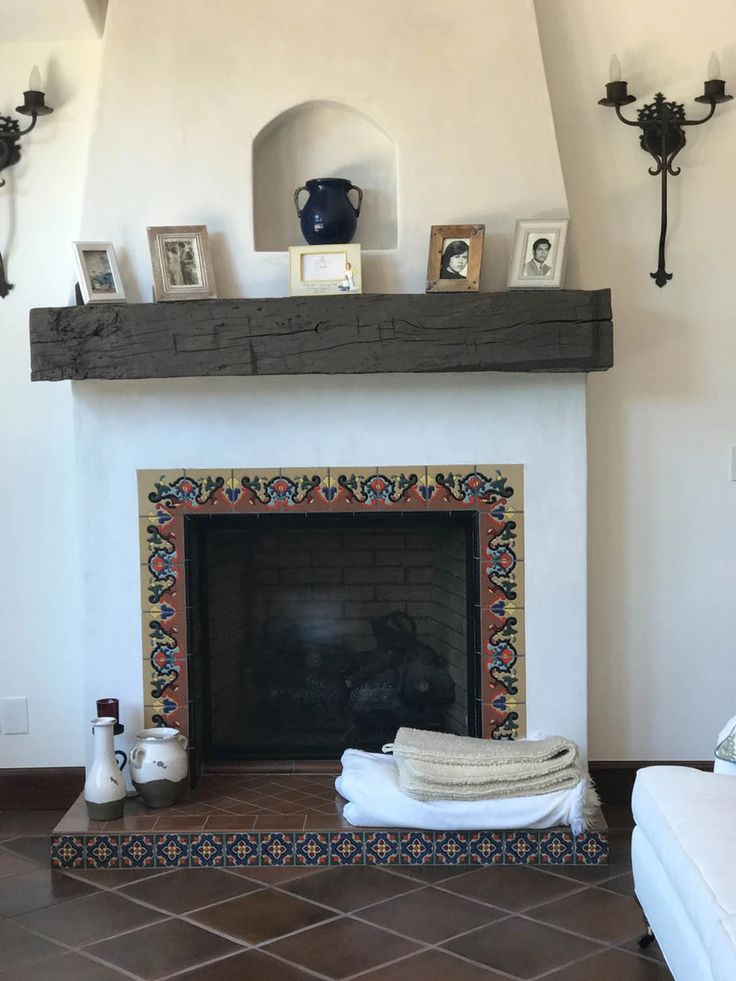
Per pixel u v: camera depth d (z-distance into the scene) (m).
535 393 3.22
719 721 3.47
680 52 3.35
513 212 3.20
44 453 3.46
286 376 3.23
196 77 3.20
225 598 3.52
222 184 3.21
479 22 3.19
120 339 3.08
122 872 2.96
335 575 3.54
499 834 2.98
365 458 3.25
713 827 2.07
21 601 3.49
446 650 3.49
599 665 3.46
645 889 2.36
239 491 3.26
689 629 3.46
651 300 3.39
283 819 3.05
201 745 3.44
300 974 2.38
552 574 3.24
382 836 2.97
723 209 3.38
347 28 3.20
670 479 3.43
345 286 3.12
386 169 3.38
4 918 2.67
